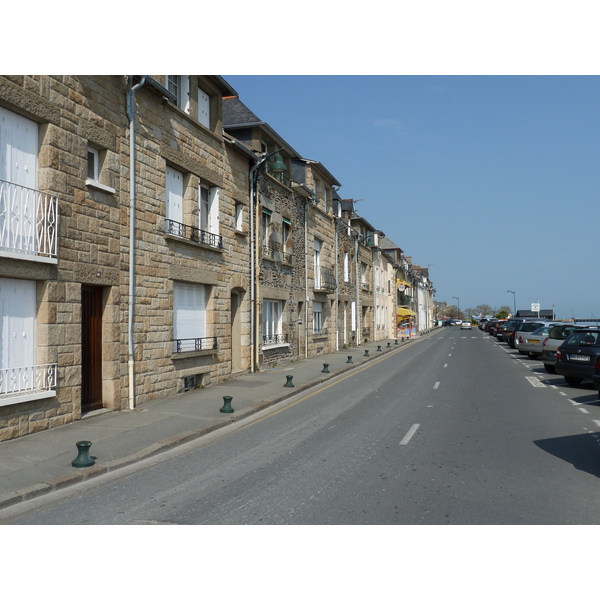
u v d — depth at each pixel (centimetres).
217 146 1540
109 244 1048
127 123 1110
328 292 2822
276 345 2048
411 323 5559
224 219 1579
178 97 1362
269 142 1998
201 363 1436
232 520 506
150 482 642
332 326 2955
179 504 556
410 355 2862
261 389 1416
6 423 809
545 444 814
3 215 812
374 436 879
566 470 667
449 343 4200
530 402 1233
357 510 527
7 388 819
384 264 4862
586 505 537
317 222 2666
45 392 870
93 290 1045
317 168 2617
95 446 793
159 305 1229
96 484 639
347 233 3388
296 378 1680
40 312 881
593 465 691
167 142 1271
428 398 1307
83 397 1016
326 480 631
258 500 563
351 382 1669
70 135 939
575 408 1144
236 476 658
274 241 2031
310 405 1230
